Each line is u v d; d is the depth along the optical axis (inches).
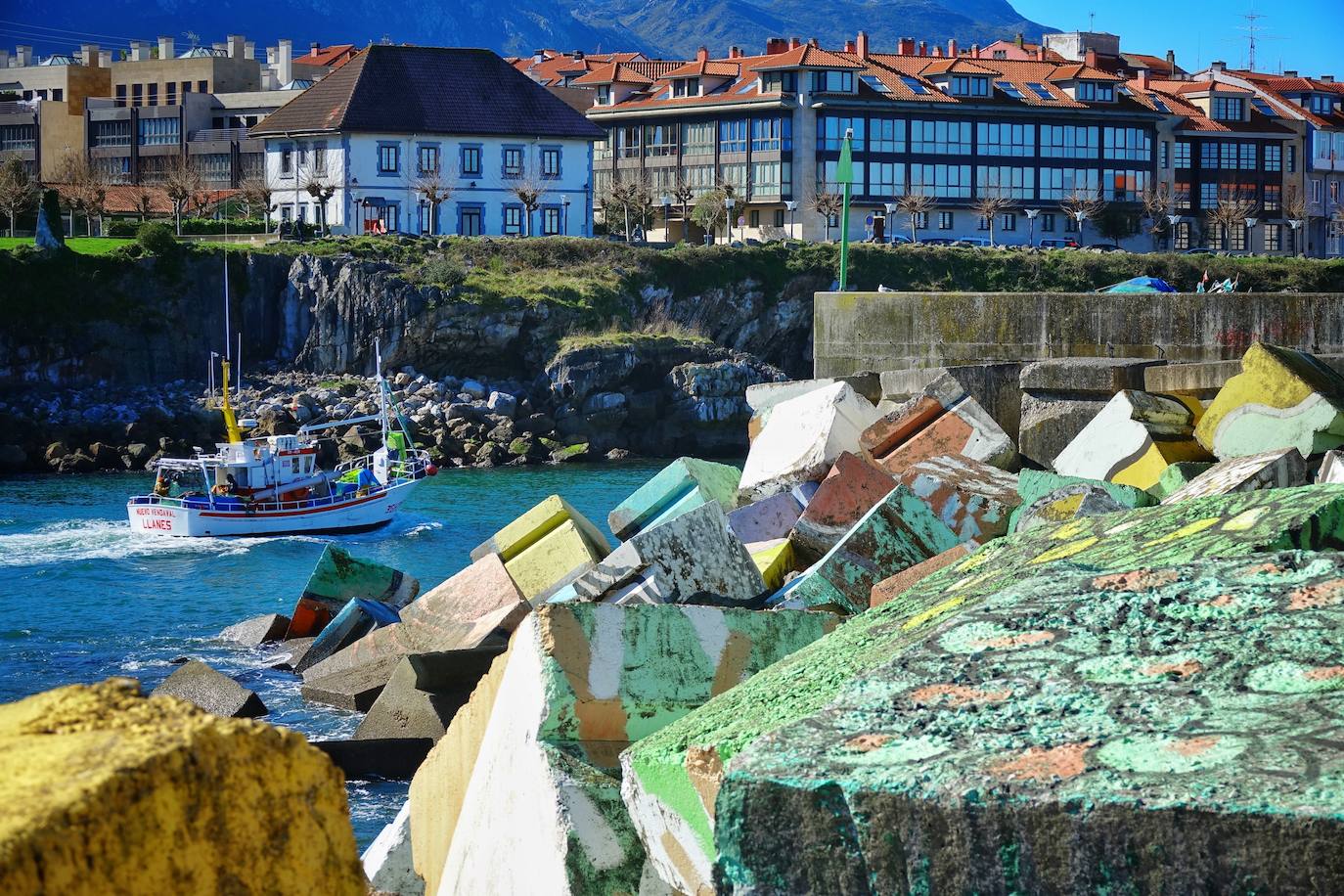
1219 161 5054.1
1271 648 123.2
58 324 3255.4
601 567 473.4
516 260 3671.3
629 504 735.7
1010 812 108.0
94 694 108.9
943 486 533.6
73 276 3284.9
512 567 729.0
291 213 4104.3
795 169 4512.8
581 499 2412.6
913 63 4766.2
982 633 137.7
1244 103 5113.2
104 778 95.3
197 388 3292.3
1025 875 108.0
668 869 165.5
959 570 213.8
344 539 1987.0
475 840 235.8
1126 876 104.3
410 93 4079.7
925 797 111.0
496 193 4094.5
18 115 5620.1
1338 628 124.5
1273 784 103.2
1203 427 636.7
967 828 109.4
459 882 240.2
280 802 104.9
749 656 241.1
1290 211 5032.0
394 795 631.2
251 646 1093.1
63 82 5826.8
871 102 4498.0
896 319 925.8
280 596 1483.8
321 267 3447.3
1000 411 801.6
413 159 4023.1
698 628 241.3
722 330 3809.1
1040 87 4781.0
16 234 3905.0
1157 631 132.2
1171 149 4980.3
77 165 4662.9
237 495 2042.3
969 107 4571.9
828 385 732.0
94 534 1995.6
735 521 627.5
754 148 4554.6
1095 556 191.0
